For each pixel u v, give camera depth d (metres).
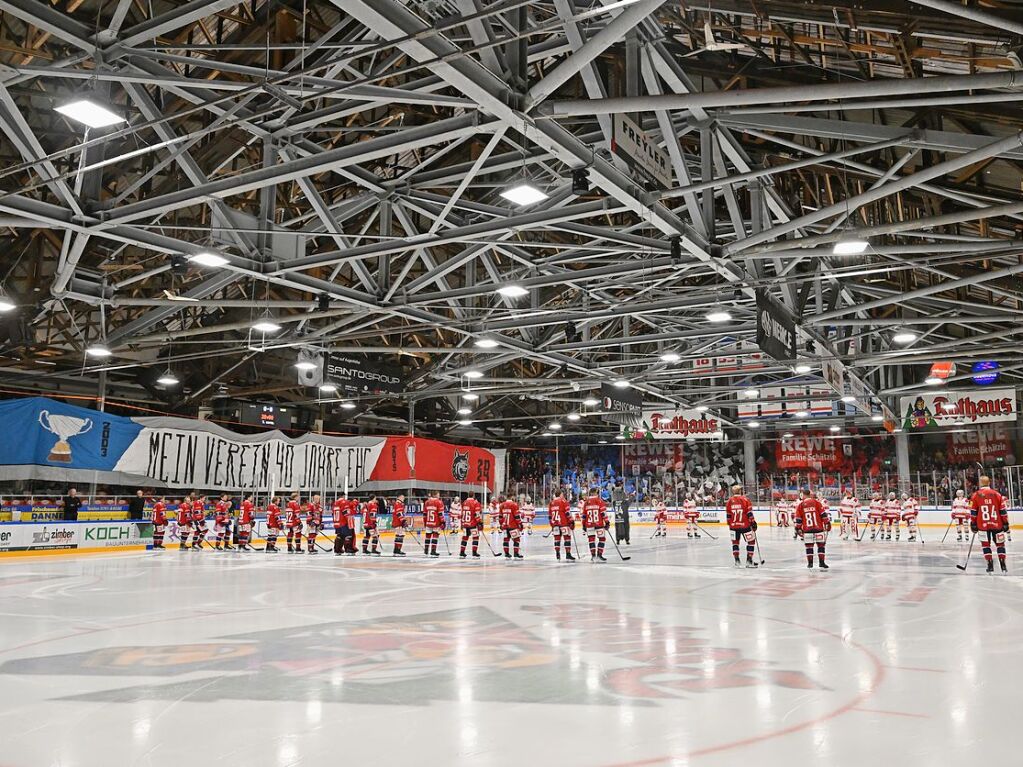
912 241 19.55
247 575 17.89
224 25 15.45
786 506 42.59
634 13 7.60
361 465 34.88
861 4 11.25
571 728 5.23
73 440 25.88
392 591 14.26
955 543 31.23
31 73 9.96
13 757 4.68
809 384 37.66
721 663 7.46
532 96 9.04
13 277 24.55
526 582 15.98
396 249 14.65
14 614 11.27
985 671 7.09
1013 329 21.83
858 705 5.84
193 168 12.62
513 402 45.50
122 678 6.86
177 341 26.31
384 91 9.62
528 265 17.80
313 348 23.95
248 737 5.04
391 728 5.24
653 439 43.50
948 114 13.09
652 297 25.28
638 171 10.57
